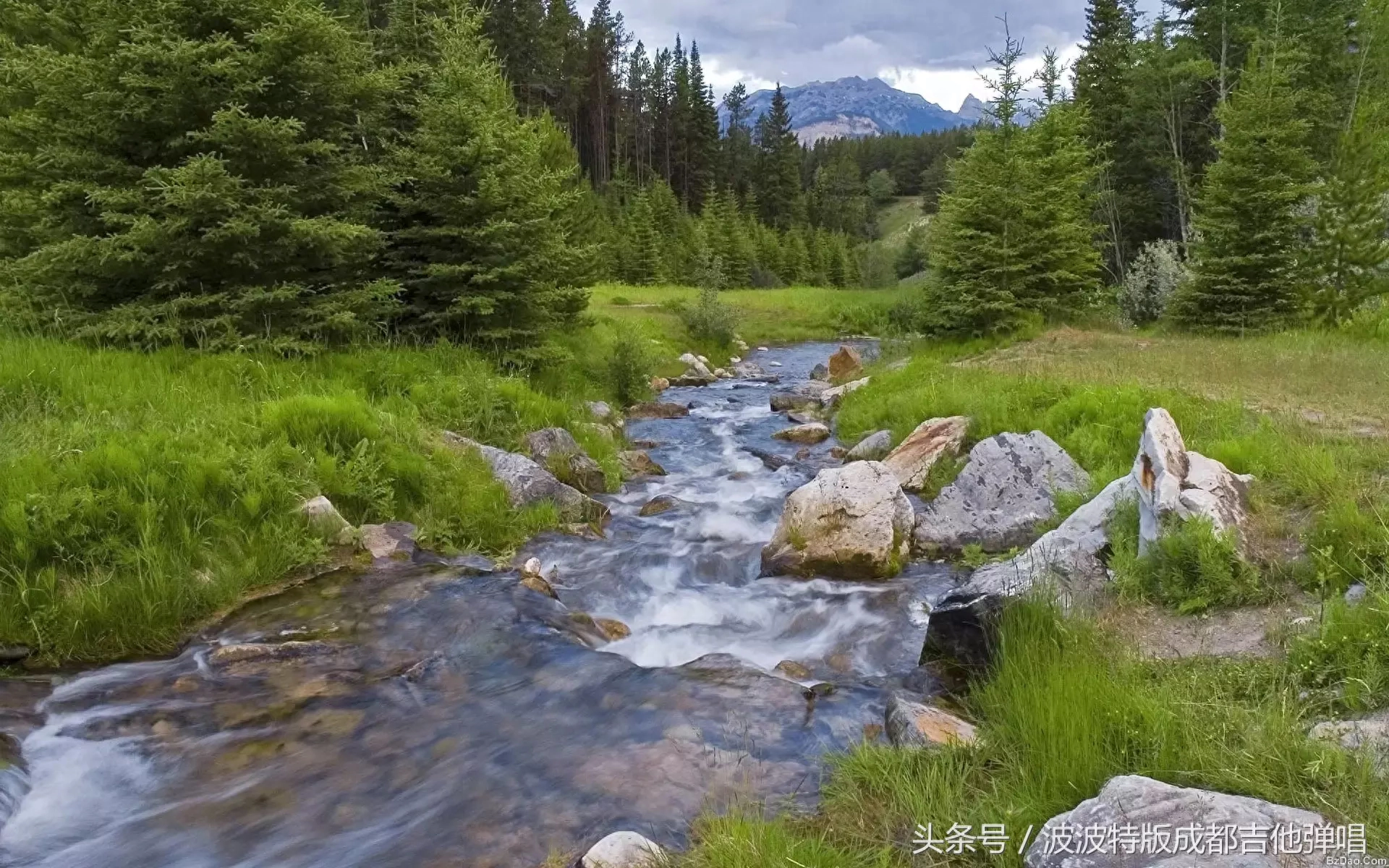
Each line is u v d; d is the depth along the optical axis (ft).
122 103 32.40
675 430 48.55
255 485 23.85
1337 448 23.59
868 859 10.87
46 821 13.21
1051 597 16.63
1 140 37.88
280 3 34.04
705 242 168.55
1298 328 57.77
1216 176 60.75
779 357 99.91
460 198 40.81
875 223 379.96
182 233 32.50
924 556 25.26
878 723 15.52
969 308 63.62
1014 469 27.12
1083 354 50.96
